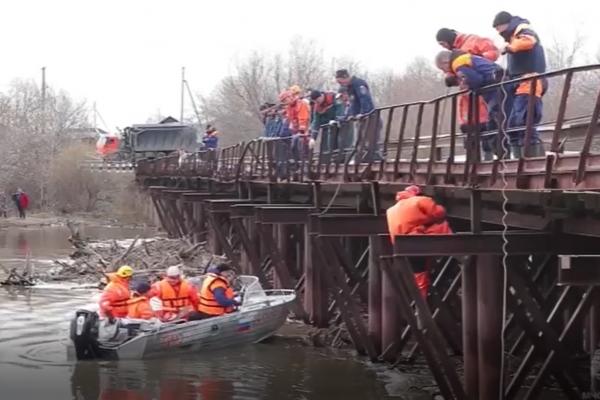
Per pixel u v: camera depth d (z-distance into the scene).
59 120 78.62
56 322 17.77
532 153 10.08
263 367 13.88
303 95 28.17
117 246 31.00
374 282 14.22
